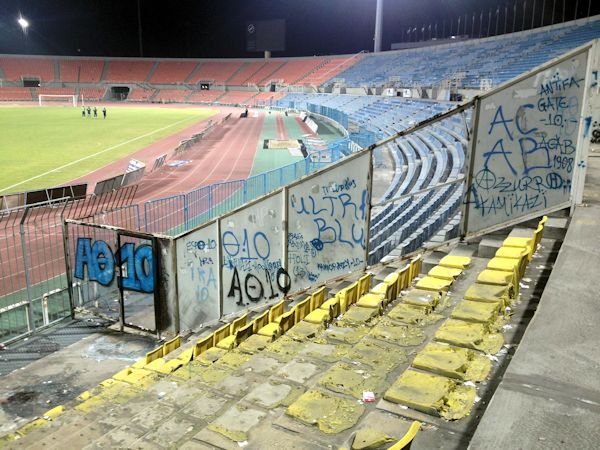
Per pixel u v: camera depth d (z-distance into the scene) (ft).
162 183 78.33
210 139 131.13
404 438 8.46
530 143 22.99
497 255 20.06
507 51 132.05
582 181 23.17
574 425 9.26
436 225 33.50
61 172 85.40
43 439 16.51
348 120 125.18
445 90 111.04
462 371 12.63
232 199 65.00
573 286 15.19
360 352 14.79
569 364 11.21
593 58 21.76
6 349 28.60
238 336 21.74
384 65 199.93
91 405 19.15
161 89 299.99
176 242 29.73
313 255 26.94
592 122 22.56
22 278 39.40
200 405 14.42
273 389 13.76
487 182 23.67
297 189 26.37
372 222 43.68
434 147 74.13
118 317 32.37
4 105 253.24
